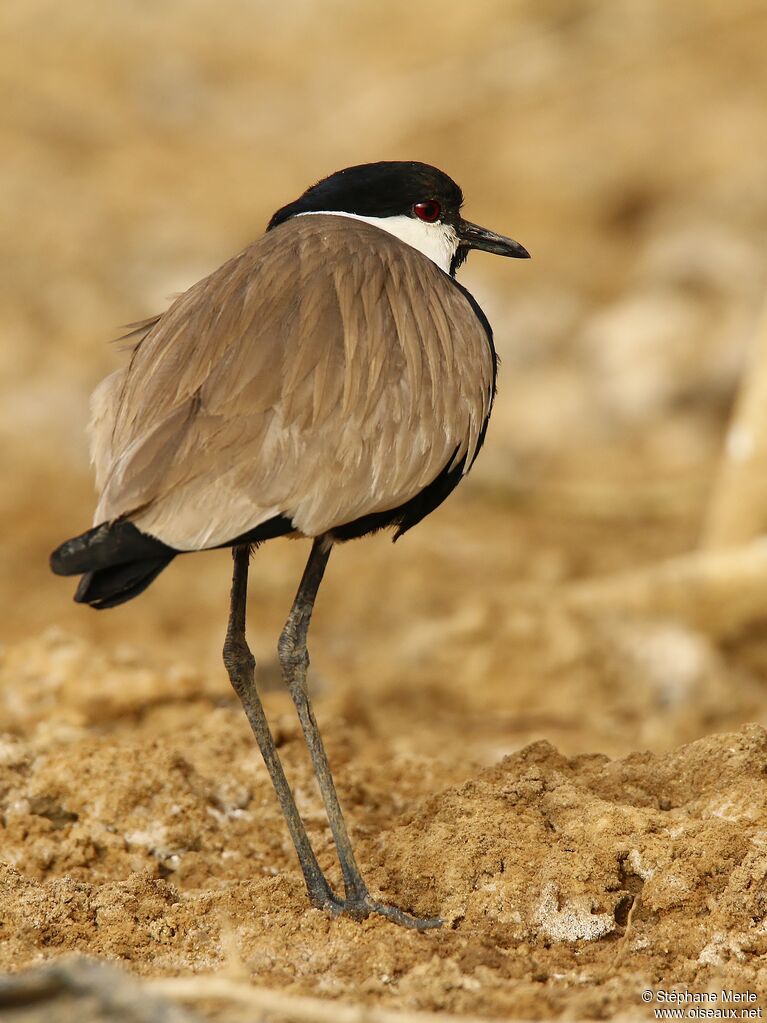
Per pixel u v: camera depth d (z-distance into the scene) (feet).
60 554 21.77
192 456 22.85
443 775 31.07
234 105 99.04
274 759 25.64
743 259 73.00
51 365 67.67
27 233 79.00
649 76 91.40
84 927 23.84
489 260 77.82
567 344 71.10
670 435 65.16
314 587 25.29
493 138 88.63
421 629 45.70
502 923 24.03
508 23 100.68
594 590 45.65
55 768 28.76
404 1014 19.65
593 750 37.58
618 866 24.62
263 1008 19.97
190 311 25.03
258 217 82.23
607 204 81.71
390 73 99.19
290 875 25.88
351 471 23.63
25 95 95.96
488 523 59.16
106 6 109.50
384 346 24.52
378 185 29.37
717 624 44.52
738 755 27.14
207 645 46.57
